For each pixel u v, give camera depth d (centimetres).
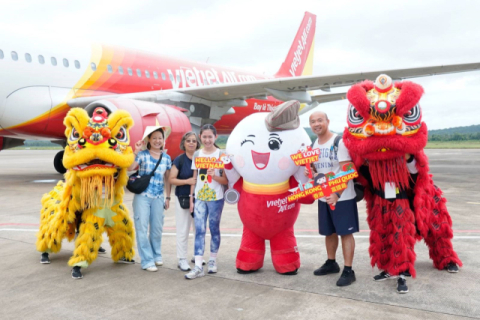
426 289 335
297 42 2020
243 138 368
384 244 355
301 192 343
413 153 338
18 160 2620
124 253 414
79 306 301
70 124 375
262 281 360
